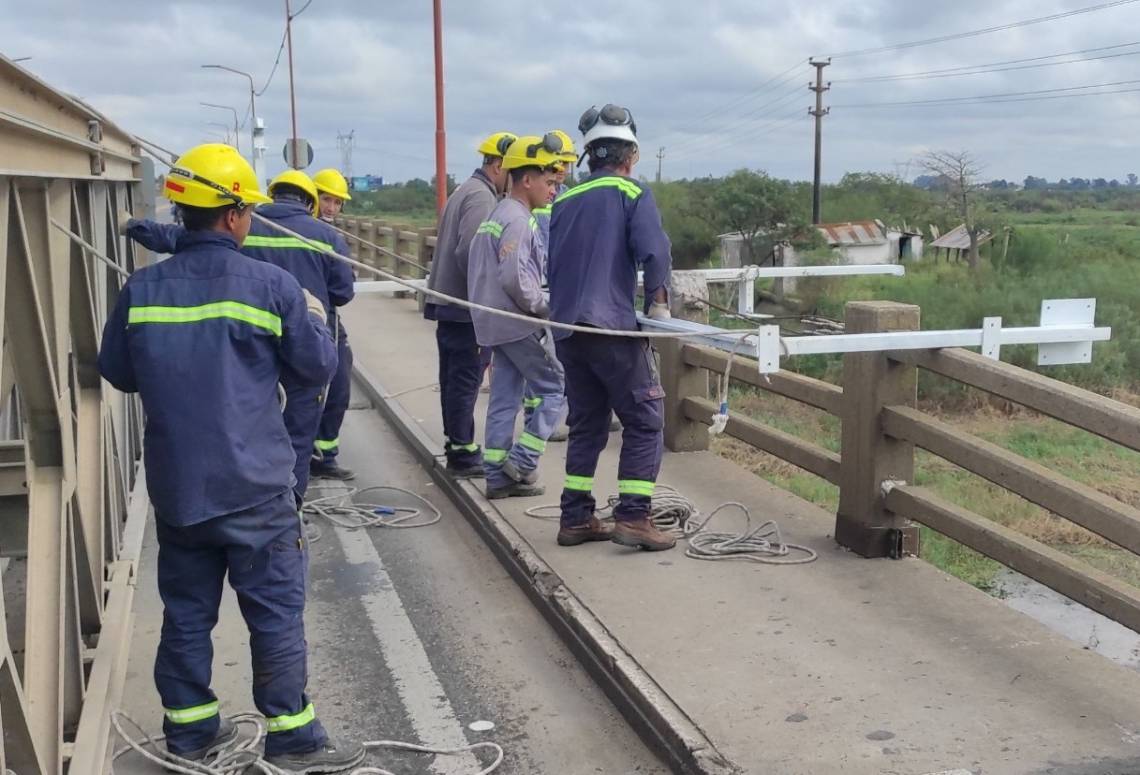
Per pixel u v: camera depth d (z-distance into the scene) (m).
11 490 4.05
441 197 14.57
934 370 4.68
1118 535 3.79
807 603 4.56
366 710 4.08
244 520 3.28
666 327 4.76
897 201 56.69
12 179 2.85
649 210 4.86
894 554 5.10
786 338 4.26
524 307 5.79
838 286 32.00
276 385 3.38
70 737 3.51
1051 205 88.56
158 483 3.23
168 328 3.21
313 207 5.64
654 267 4.82
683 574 4.95
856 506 5.16
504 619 4.93
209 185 3.24
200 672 3.49
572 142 5.77
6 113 2.43
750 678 3.87
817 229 46.19
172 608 3.44
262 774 3.52
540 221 6.00
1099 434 3.84
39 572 3.13
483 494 6.38
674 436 7.25
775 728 3.51
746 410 16.50
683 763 3.45
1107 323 25.11
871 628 4.29
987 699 3.67
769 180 46.41
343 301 5.47
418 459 7.86
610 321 4.89
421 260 16.70
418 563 5.71
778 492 6.27
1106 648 5.77
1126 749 3.33
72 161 3.69
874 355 4.94
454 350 6.63
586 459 5.32
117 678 3.92
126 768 3.64
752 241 46.22
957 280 34.59
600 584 4.85
